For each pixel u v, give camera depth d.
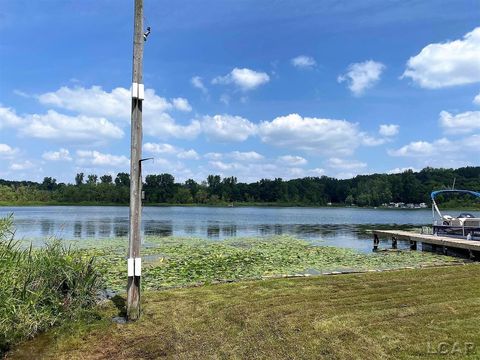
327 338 5.39
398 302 6.93
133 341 5.40
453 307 6.61
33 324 5.54
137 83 6.11
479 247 14.29
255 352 5.00
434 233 19.23
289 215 67.06
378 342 5.24
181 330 5.75
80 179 114.12
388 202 98.56
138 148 6.16
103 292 7.85
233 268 12.37
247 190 122.31
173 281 10.20
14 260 6.27
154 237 24.41
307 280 8.71
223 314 6.41
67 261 6.65
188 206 111.75
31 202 95.06
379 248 20.14
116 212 65.50
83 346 5.26
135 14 6.10
